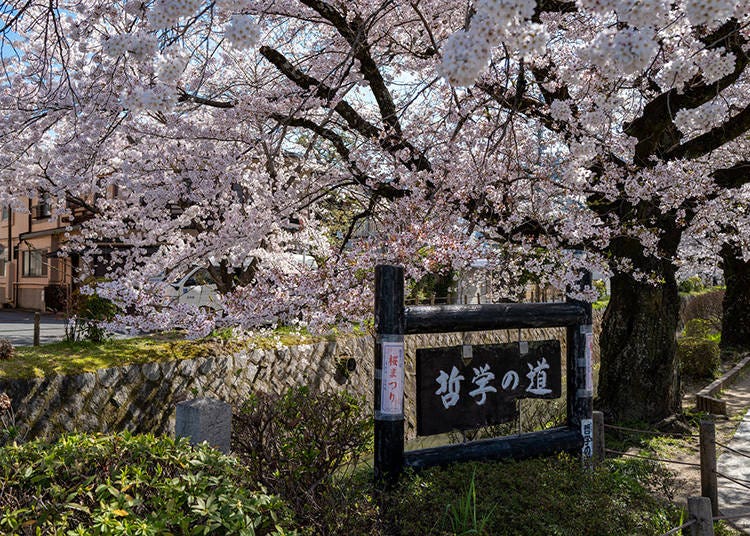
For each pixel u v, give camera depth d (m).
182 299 10.96
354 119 7.12
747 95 8.30
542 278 6.39
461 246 5.38
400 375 4.21
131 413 7.05
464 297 12.34
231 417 4.26
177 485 2.50
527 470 4.05
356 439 4.88
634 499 4.09
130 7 5.16
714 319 22.77
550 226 6.22
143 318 6.65
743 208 7.62
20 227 23.73
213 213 8.23
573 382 5.20
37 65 6.52
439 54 6.14
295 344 9.01
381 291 4.20
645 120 6.92
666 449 7.41
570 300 5.25
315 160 9.13
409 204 6.16
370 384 10.20
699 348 11.90
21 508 2.42
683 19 3.51
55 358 6.89
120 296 6.61
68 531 2.22
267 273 6.11
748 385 11.54
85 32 5.78
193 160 7.20
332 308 5.43
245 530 2.38
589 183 6.32
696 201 7.01
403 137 6.65
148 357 7.39
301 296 5.75
